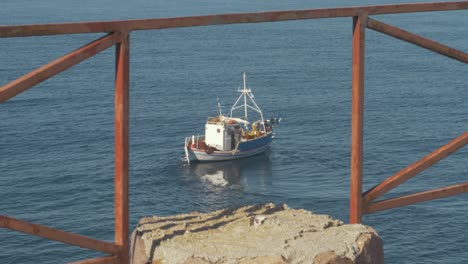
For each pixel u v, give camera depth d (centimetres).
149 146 12719
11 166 10981
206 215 1562
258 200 10844
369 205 1546
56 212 9162
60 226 8731
